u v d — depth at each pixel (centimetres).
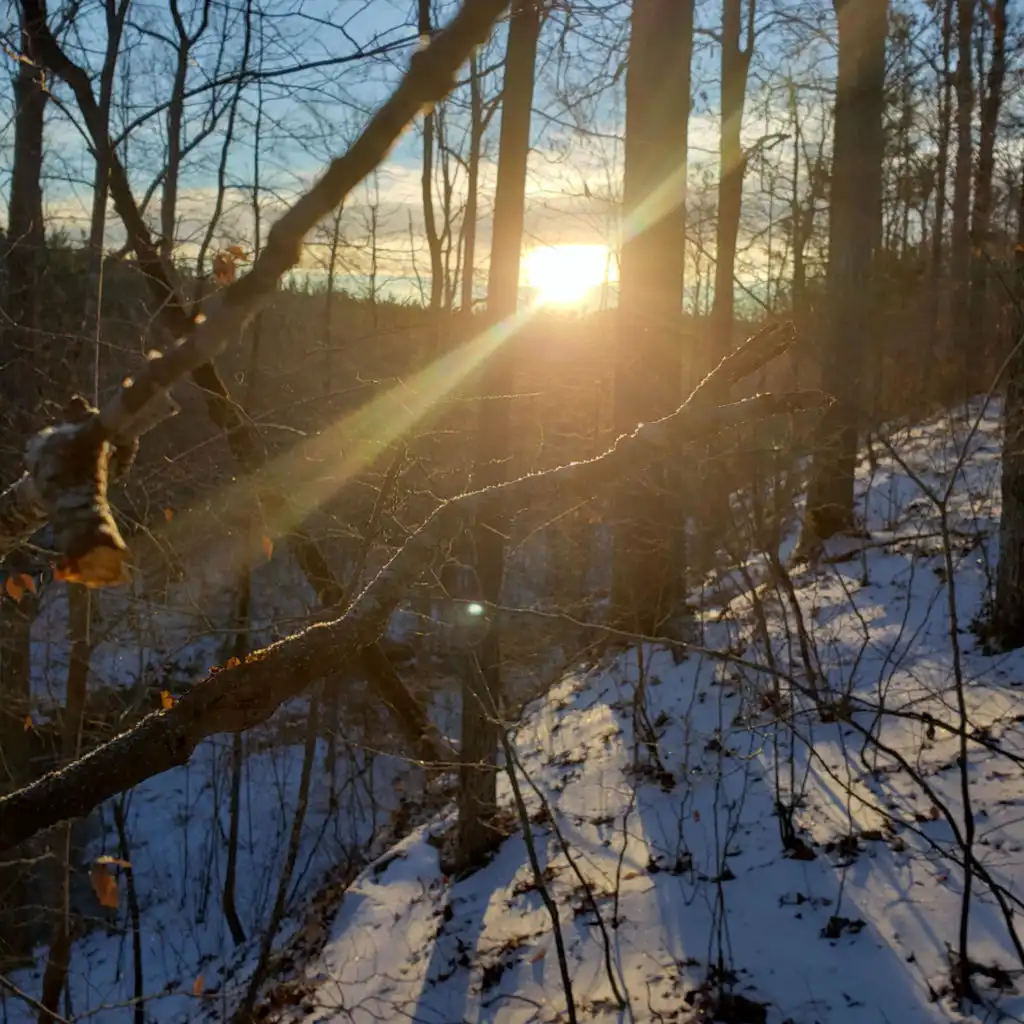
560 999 441
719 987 400
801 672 586
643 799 565
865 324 895
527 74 551
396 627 827
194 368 68
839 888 438
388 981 516
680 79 778
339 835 916
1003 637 592
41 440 73
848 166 912
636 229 786
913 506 876
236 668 112
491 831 593
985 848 431
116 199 550
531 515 526
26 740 738
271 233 62
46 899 711
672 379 786
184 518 528
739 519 533
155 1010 714
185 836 975
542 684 785
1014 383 589
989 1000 357
